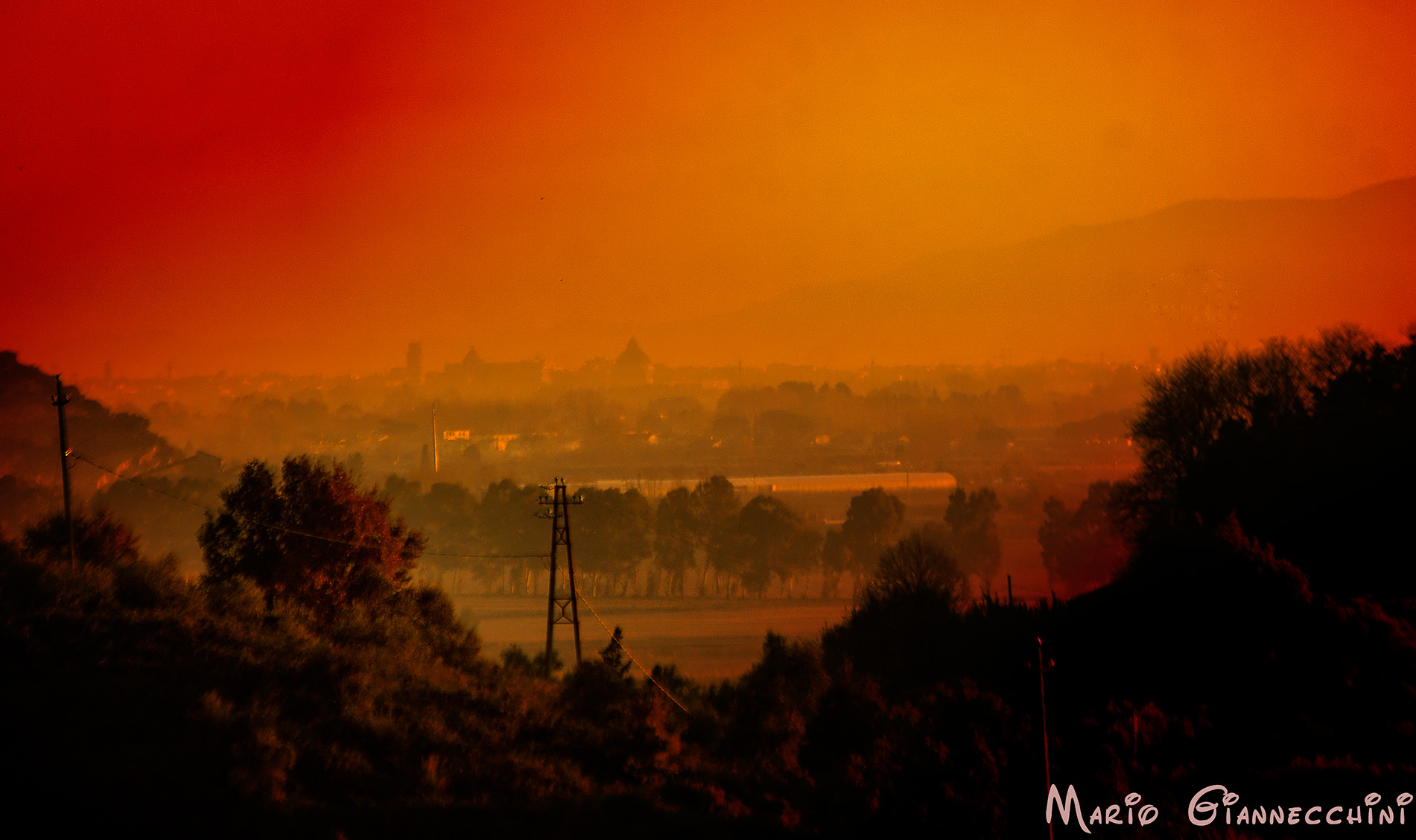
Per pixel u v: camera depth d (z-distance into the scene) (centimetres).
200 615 7394
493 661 11138
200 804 4531
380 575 11275
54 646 6016
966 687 7888
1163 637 9888
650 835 5500
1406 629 9488
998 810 5681
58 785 4422
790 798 7131
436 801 5303
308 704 6156
